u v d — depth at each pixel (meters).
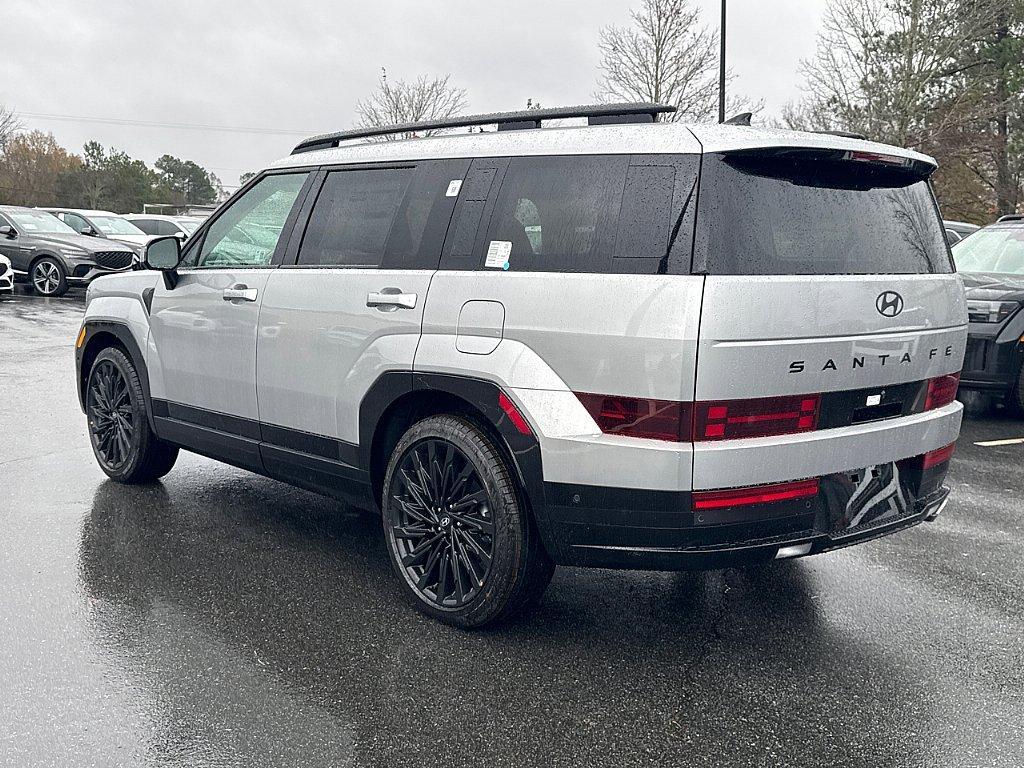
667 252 3.13
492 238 3.62
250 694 3.13
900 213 3.68
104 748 2.79
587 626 3.74
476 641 3.59
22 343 11.27
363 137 4.60
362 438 3.98
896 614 3.93
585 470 3.23
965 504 5.59
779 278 3.13
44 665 3.29
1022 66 32.91
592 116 3.61
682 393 3.05
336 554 4.49
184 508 5.13
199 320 4.80
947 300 3.77
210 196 115.19
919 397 3.67
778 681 3.32
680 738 2.94
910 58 29.22
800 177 3.36
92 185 81.69
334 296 4.08
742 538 3.21
